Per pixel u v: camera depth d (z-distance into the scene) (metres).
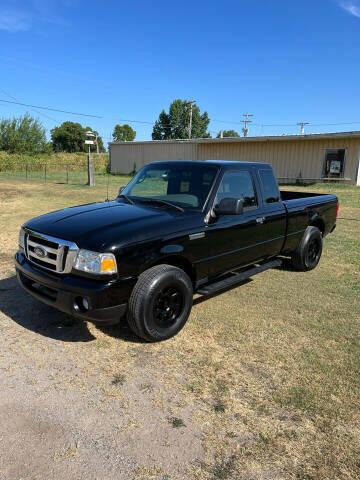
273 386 3.04
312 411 2.76
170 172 4.61
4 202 13.02
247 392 2.96
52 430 2.50
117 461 2.26
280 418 2.68
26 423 2.56
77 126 99.19
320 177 20.94
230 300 4.81
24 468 2.19
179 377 3.13
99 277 3.20
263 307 4.61
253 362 3.39
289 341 3.78
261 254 5.02
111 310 3.26
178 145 27.08
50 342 3.63
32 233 3.71
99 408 2.73
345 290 5.26
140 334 3.50
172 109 67.25
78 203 12.91
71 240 3.36
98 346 3.58
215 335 3.87
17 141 51.12
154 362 3.34
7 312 4.23
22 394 2.86
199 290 4.14
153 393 2.92
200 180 4.33
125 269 3.30
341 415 2.72
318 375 3.21
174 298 3.70
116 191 16.81
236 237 4.44
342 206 13.38
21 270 3.79
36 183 20.67
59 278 3.38
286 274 5.95
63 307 3.34
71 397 2.84
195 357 3.44
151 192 4.59
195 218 3.97
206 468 2.23
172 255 3.67
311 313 4.46
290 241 5.57
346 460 2.32
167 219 3.78
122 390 2.94
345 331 4.02
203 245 3.99
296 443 2.45
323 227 6.48
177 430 2.53
